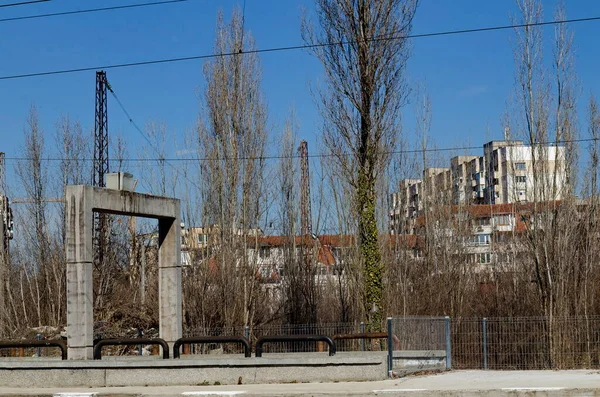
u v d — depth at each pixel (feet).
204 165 133.59
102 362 57.62
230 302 122.42
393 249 149.48
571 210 131.03
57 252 148.66
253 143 133.59
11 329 127.13
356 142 98.53
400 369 60.29
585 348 91.76
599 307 127.95
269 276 139.54
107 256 155.63
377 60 97.45
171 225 75.72
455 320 94.73
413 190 204.64
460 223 168.35
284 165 154.51
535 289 137.08
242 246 127.65
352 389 50.70
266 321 130.31
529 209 150.61
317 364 56.13
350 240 130.31
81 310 63.46
